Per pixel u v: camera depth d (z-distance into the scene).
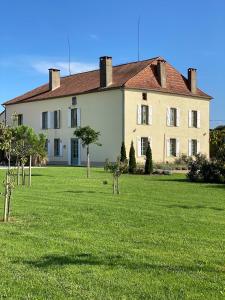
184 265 7.54
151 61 44.06
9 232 10.07
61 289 6.29
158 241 9.38
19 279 6.70
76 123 45.00
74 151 45.28
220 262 7.77
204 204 15.76
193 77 46.62
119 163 19.44
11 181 13.44
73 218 12.03
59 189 19.92
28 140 26.52
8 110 53.94
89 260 7.75
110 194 18.23
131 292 6.19
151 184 23.89
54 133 47.59
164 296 6.04
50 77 49.19
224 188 22.31
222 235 10.15
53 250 8.42
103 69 42.34
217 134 17.72
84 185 22.11
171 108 44.47
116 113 41.25
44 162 38.53
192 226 11.21
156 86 43.16
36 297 5.98
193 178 26.73
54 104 47.69
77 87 46.19
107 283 6.55
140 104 41.88
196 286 6.46
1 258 7.84
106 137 42.09
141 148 42.00
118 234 10.01
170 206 14.98
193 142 46.56
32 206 14.27
